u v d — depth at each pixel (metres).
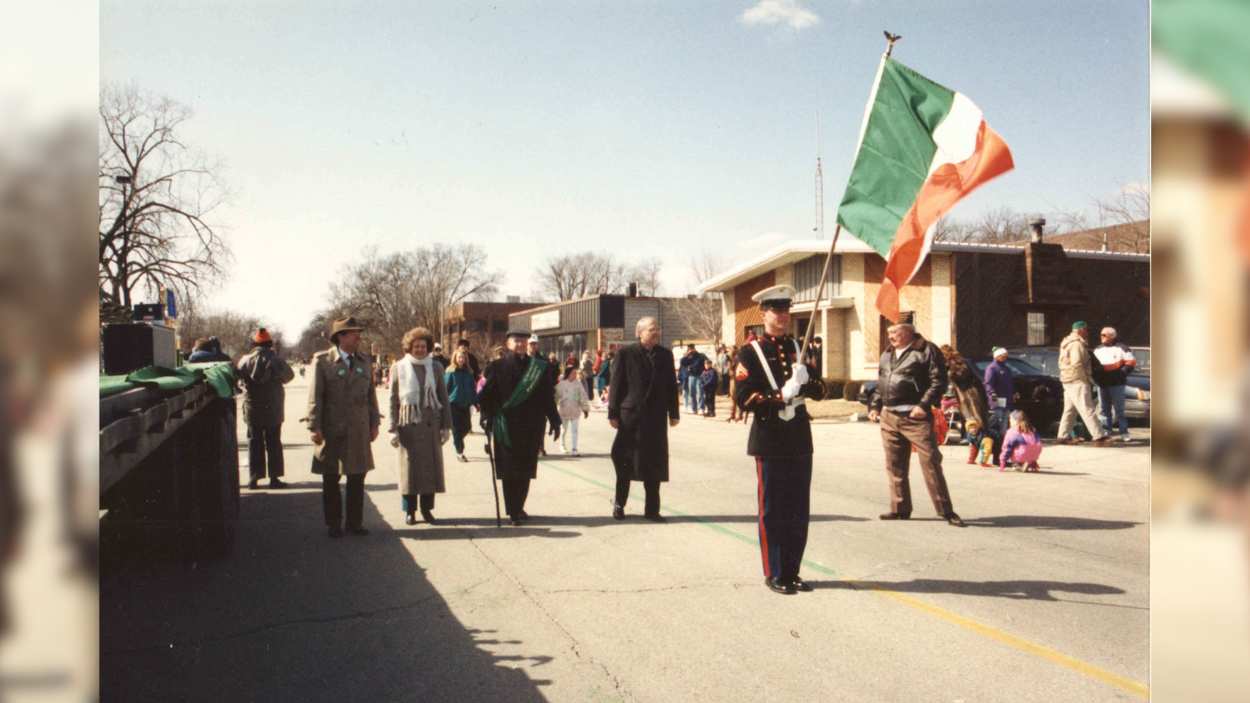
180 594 5.16
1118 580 5.32
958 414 13.16
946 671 3.83
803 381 5.02
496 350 8.38
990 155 4.20
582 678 3.79
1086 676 3.76
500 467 7.25
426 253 72.38
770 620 4.58
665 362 7.47
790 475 5.13
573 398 12.88
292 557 6.12
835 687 3.67
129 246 24.42
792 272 24.67
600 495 8.84
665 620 4.60
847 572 5.55
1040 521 7.18
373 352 78.19
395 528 7.19
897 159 4.58
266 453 10.18
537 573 5.61
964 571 5.55
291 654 4.13
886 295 4.62
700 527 7.09
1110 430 12.77
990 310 20.58
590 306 41.59
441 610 4.82
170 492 5.65
